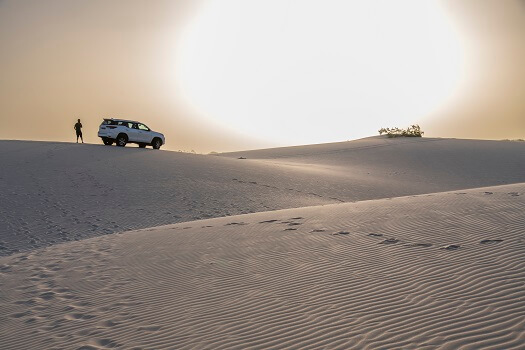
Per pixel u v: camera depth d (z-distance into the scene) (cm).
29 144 3919
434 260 843
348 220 1285
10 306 852
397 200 1591
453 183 3431
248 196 2544
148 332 665
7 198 2220
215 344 598
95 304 818
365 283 768
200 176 2939
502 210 1199
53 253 1265
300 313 674
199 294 815
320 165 4234
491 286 681
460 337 534
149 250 1180
